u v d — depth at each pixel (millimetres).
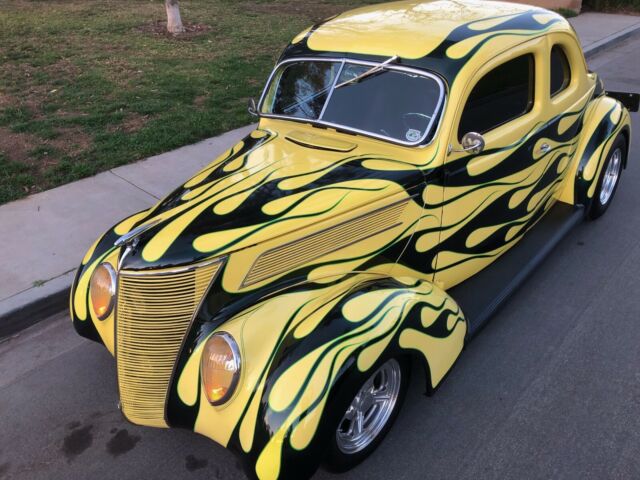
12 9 13258
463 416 3229
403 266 3307
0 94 7980
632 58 11031
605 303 4164
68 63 9391
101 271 3006
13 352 3885
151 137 6781
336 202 2908
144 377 2738
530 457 2957
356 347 2449
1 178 5797
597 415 3207
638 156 6688
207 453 3062
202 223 2775
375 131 3346
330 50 3602
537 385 3434
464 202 3477
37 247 4750
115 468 2988
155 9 13539
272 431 2264
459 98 3158
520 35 3615
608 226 5207
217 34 11430
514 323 3975
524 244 4270
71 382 3602
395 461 2957
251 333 2482
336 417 2359
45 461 3043
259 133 3760
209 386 2436
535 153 3980
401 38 3432
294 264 2852
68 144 6582
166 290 2641
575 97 4430
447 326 2908
